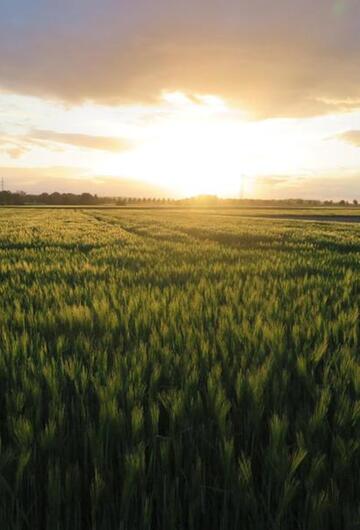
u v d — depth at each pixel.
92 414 3.05
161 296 6.54
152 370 3.65
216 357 3.95
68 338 4.39
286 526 2.22
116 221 47.03
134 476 2.28
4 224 37.31
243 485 2.25
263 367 3.36
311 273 10.03
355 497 2.41
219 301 6.50
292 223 46.97
